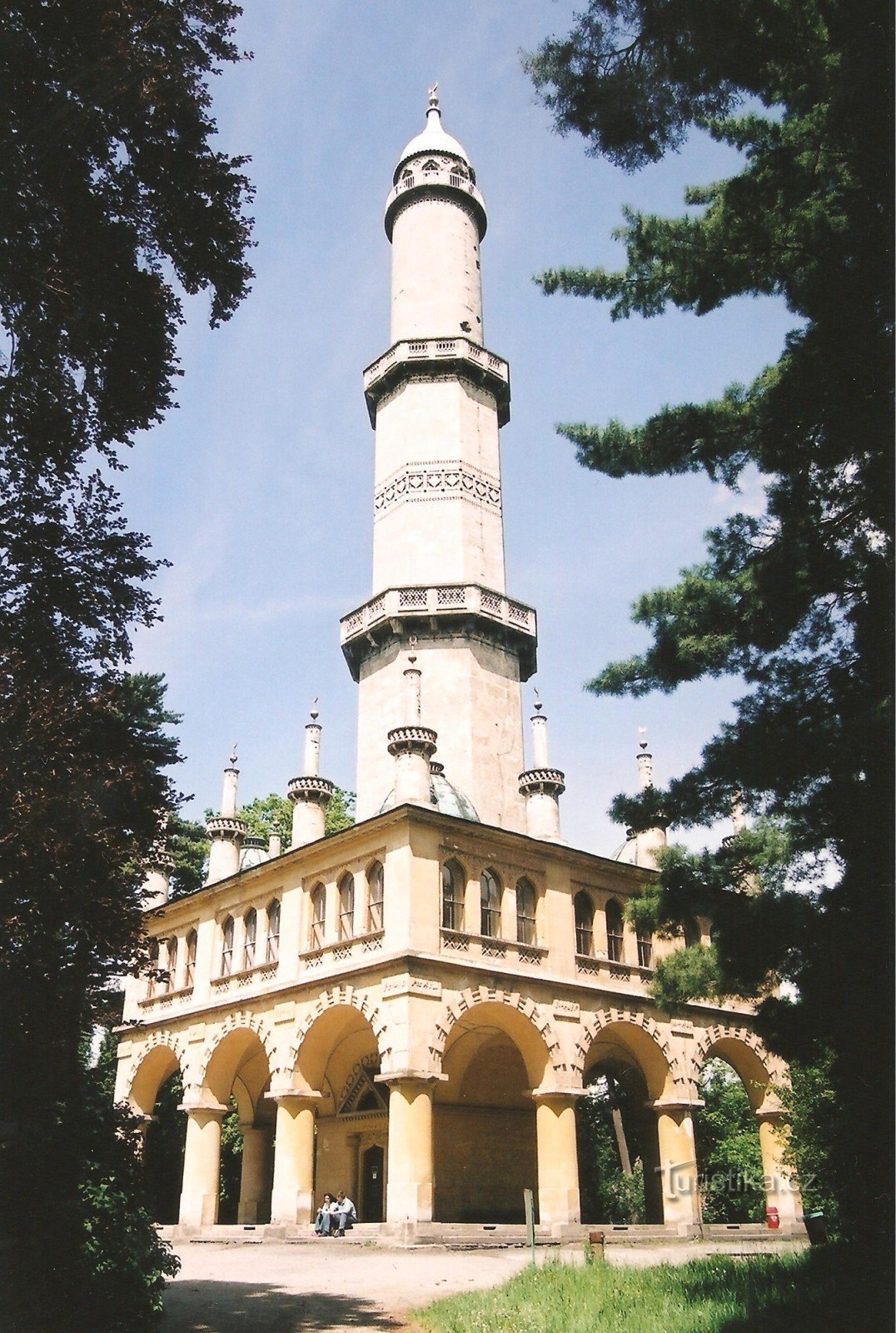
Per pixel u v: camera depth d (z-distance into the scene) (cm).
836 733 1584
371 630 4297
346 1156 3653
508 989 3272
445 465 4556
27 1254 1324
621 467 1891
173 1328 1516
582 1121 4756
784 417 1678
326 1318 1655
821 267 1597
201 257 1680
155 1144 4441
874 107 1404
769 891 1798
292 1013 3425
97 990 1677
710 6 1409
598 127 1521
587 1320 1453
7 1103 1417
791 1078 3039
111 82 1475
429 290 4966
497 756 4128
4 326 1506
